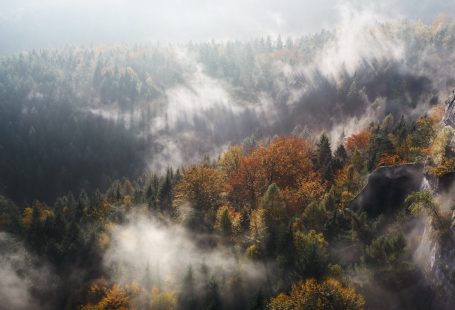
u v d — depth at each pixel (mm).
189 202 79125
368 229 50219
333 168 87625
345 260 47156
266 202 62875
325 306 36156
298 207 66750
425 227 41469
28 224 89625
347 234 50750
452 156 41781
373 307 38250
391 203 54406
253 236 57219
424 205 37906
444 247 34688
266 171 82750
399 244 41688
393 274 39469
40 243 77250
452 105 55875
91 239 72562
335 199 64188
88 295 62969
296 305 37062
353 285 39969
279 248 51000
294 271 44469
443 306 33250
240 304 48469
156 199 88062
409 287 38750
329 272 41688
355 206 57438
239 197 81562
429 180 43719
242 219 65750
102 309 56875
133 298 57812
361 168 81875
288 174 81500
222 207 70312
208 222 69688
